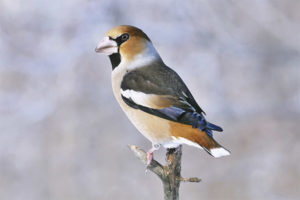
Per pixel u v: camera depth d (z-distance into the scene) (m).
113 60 7.86
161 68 7.66
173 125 7.00
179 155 6.38
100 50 7.77
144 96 7.25
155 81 7.37
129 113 7.48
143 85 7.36
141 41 7.77
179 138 7.00
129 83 7.46
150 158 6.52
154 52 7.90
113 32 7.74
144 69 7.62
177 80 7.44
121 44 7.71
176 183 6.41
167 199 6.45
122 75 7.68
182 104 7.09
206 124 6.73
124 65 7.75
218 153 6.74
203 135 6.82
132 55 7.72
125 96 7.43
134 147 6.68
